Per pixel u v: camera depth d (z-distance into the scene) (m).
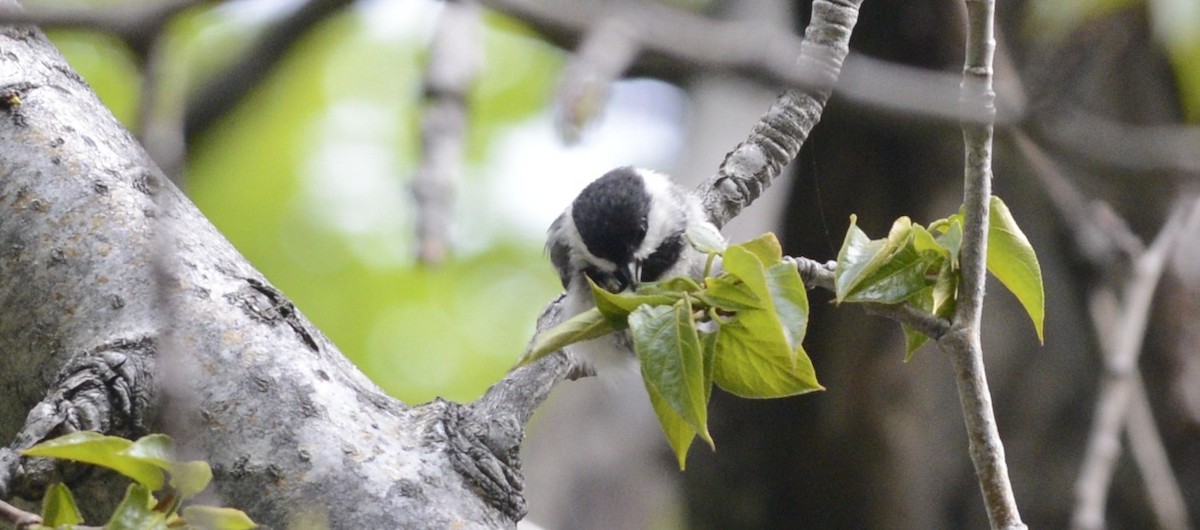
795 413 12.91
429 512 5.38
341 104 14.61
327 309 13.99
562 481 15.50
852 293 5.04
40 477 5.06
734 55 5.82
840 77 7.66
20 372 5.77
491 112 15.27
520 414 5.94
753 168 7.49
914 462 12.59
